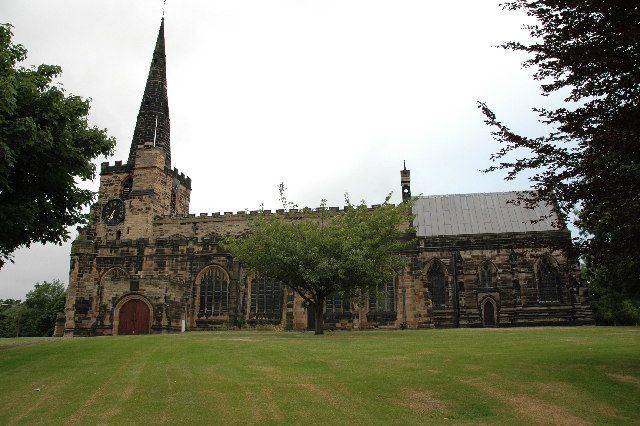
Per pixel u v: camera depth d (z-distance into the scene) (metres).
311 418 17.41
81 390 21.94
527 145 19.06
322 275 47.00
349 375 23.55
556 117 18.34
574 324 70.44
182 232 80.06
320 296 50.41
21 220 31.39
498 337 40.62
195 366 26.66
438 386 20.98
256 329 70.38
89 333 72.81
